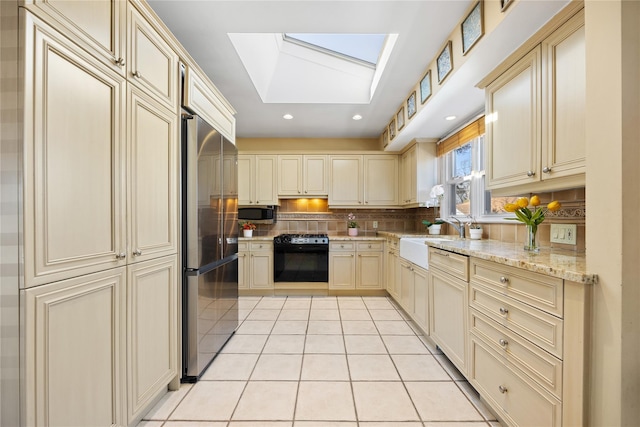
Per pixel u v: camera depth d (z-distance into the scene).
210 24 1.88
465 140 2.90
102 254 1.18
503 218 2.43
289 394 1.74
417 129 3.17
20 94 0.87
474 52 1.69
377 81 2.74
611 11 0.95
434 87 2.28
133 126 1.36
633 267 0.92
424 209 4.09
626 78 0.92
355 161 4.26
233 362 2.13
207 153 2.02
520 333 1.30
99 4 1.16
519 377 1.30
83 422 1.09
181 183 1.85
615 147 0.94
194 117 1.85
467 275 1.75
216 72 2.51
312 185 4.26
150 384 1.51
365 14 1.77
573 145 1.32
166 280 1.66
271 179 4.25
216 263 2.20
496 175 1.87
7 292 0.88
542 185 1.54
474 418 1.54
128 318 1.34
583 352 1.00
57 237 0.98
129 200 1.33
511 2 1.37
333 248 3.97
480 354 1.62
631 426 0.93
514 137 1.70
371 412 1.58
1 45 0.87
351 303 3.63
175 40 1.69
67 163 1.02
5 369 0.89
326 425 1.48
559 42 1.39
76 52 1.05
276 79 3.16
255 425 1.48
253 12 1.77
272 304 3.58
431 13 1.77
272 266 3.97
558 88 1.40
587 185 1.03
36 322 0.91
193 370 1.86
